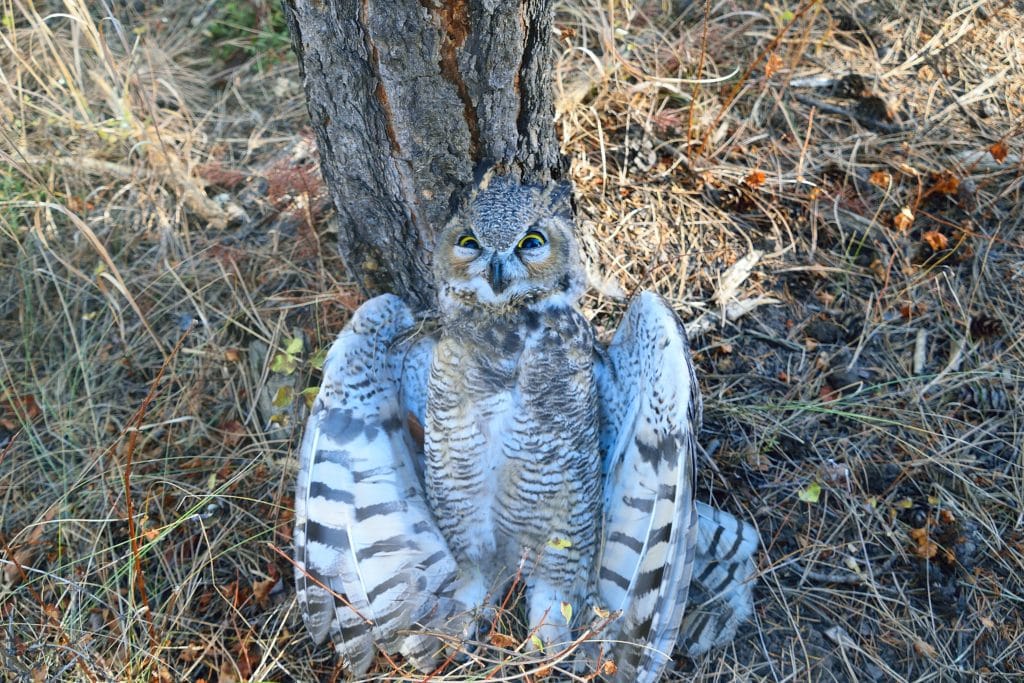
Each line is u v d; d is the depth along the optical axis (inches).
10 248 59.1
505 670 49.8
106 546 52.4
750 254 57.7
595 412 48.9
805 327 56.4
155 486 53.8
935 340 55.6
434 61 45.4
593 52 64.0
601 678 49.7
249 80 66.7
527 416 47.9
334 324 56.7
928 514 52.2
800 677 50.0
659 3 66.4
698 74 59.4
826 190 59.4
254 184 61.8
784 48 63.5
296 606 51.6
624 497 48.5
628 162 60.0
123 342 56.5
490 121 47.6
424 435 50.3
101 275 55.6
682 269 57.3
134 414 55.6
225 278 57.6
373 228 51.4
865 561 51.6
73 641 49.6
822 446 53.9
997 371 54.2
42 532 52.8
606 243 57.6
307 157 61.6
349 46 45.3
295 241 59.1
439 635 48.3
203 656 50.6
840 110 61.7
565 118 60.1
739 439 54.1
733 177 59.8
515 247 46.6
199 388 55.9
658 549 46.4
